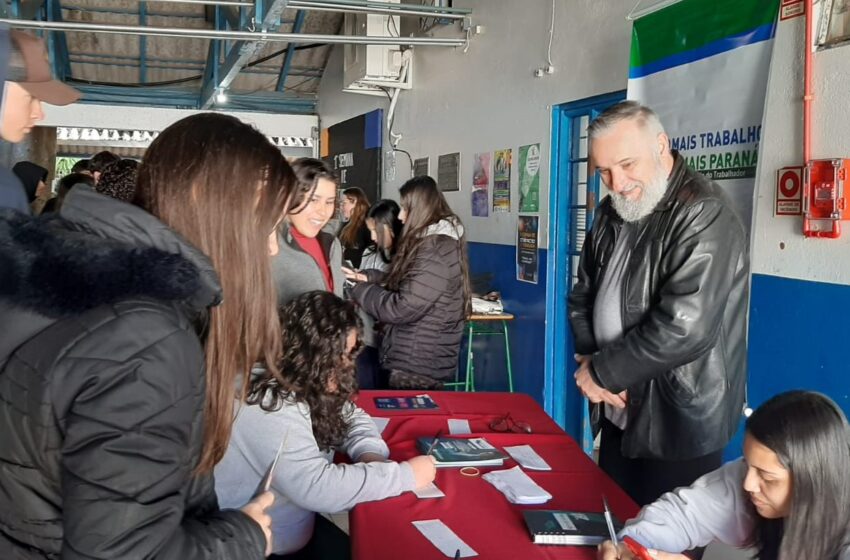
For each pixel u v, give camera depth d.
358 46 6.15
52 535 0.81
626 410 2.13
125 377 0.78
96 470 0.75
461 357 5.33
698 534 1.50
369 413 2.40
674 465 2.05
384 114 6.93
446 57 5.42
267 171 1.00
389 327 3.20
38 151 7.75
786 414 1.22
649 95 2.97
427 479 1.78
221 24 6.89
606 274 2.19
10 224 0.82
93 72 9.02
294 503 1.71
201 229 0.95
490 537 1.53
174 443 0.82
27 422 0.78
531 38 4.21
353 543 1.49
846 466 1.19
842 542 1.19
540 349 4.21
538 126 4.16
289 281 2.29
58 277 0.77
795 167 2.37
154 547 0.79
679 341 1.89
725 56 2.58
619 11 3.39
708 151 2.68
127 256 0.81
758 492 1.27
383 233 3.90
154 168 0.96
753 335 2.58
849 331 2.21
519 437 2.17
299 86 9.56
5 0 4.70
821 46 2.28
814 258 2.33
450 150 5.41
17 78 1.12
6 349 0.80
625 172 2.00
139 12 7.89
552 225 4.07
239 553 0.94
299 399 1.65
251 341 1.03
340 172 8.27
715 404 1.98
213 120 0.99
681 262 1.94
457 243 3.14
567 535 1.50
